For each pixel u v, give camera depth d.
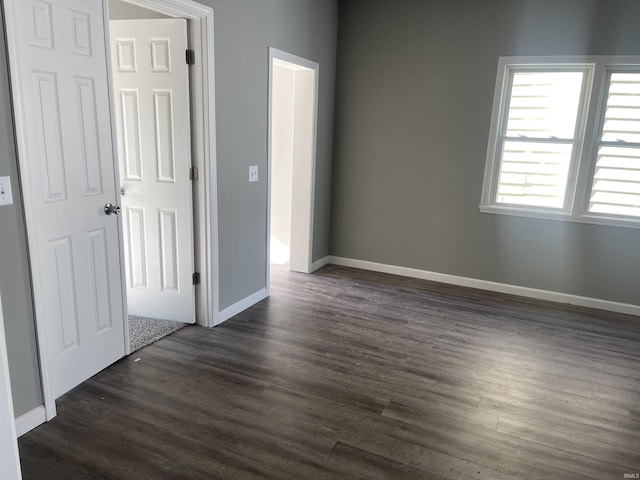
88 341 2.51
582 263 4.02
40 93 2.06
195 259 3.25
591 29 3.68
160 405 2.34
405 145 4.50
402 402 2.45
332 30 4.46
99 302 2.55
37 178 2.09
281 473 1.91
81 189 2.34
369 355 2.96
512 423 2.30
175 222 3.17
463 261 4.47
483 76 4.08
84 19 2.25
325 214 4.88
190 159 3.06
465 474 1.94
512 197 4.24
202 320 3.33
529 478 1.93
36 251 2.06
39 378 2.14
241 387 2.54
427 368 2.82
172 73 2.94
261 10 3.40
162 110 3.01
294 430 2.19
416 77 4.33
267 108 3.65
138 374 2.63
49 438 2.07
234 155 3.33
